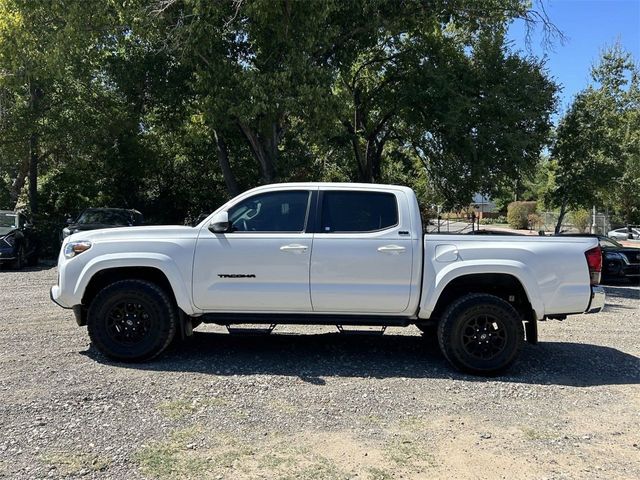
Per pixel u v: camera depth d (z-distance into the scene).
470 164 18.61
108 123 21.25
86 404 4.86
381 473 3.79
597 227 37.72
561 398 5.42
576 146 22.12
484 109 18.25
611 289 15.87
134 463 3.83
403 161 22.69
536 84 18.59
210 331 7.88
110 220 17.44
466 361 6.03
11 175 26.67
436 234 6.20
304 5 13.86
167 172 25.16
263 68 15.02
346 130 20.67
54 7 14.70
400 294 6.06
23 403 4.82
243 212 6.27
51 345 6.80
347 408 4.97
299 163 23.38
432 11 17.19
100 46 17.88
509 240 6.18
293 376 5.84
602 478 3.80
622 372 6.39
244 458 3.95
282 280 6.08
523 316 6.41
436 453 4.12
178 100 19.27
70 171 22.91
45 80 19.36
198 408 4.86
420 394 5.40
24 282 13.20
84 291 6.21
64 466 3.76
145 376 5.68
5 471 3.67
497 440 4.39
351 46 17.31
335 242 6.08
